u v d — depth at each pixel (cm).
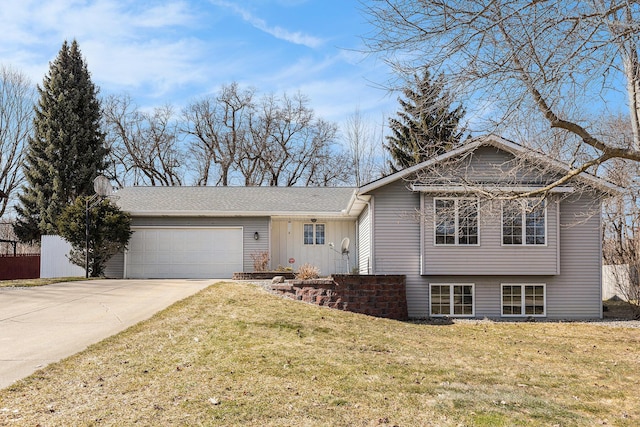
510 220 1548
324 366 759
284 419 545
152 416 537
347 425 538
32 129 3459
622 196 1348
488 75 661
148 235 2119
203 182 4172
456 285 1588
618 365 896
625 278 1734
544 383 746
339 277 1429
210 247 2127
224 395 611
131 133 3991
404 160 2806
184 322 1002
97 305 1168
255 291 1413
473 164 1545
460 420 564
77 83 3073
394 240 1587
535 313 1585
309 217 2203
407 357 865
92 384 634
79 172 2950
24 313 1076
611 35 645
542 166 1292
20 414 530
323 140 4128
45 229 2836
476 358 906
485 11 616
